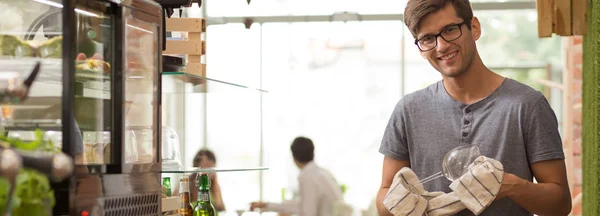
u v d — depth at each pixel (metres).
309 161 6.18
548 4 1.49
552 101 7.61
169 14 1.92
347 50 7.75
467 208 1.75
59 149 1.26
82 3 1.34
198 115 7.52
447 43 1.82
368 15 7.75
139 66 1.51
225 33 7.72
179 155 1.87
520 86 1.90
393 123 2.05
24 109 1.27
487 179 1.66
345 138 7.67
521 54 7.79
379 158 7.59
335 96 7.73
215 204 5.23
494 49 7.84
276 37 7.77
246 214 6.30
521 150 1.87
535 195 1.74
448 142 1.93
